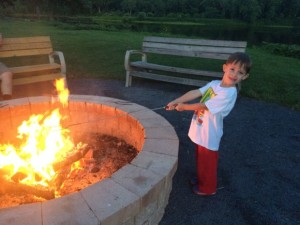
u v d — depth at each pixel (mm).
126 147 3268
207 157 2520
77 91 5605
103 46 9828
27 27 16453
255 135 4004
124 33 15148
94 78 6492
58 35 12234
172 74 7004
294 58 10430
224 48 5496
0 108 3104
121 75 6715
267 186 2889
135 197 1847
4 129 3188
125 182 1995
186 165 3193
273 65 8172
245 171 3137
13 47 5473
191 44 5863
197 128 2521
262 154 3510
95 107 3398
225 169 3166
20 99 3416
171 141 2590
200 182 2660
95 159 3020
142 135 2852
